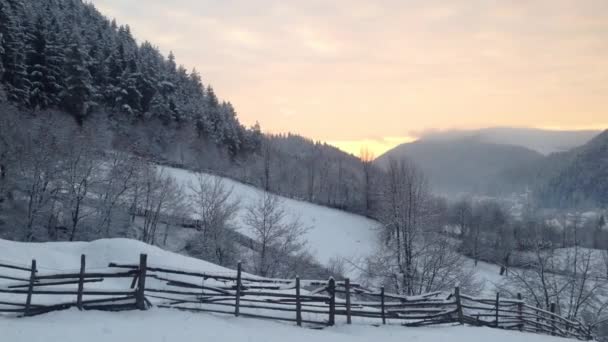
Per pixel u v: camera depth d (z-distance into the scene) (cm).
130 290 1234
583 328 2161
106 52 7712
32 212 3541
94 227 3897
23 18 6344
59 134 4091
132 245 1955
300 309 1291
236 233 3500
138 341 907
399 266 2789
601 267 2984
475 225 5941
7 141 3694
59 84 6022
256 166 8344
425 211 2944
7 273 1505
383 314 1442
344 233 5438
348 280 1380
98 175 4019
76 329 931
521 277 2833
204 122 8519
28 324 942
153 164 4619
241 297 1355
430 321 1529
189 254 3597
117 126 6488
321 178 8650
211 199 3922
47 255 1873
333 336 1164
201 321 1102
